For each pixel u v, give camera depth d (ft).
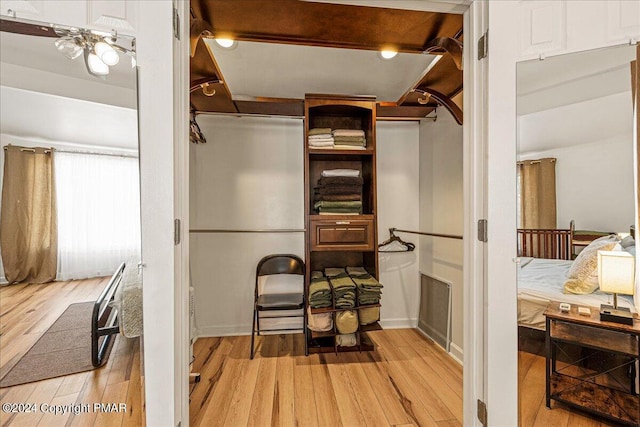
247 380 6.36
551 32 3.51
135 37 3.10
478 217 3.71
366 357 7.35
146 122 3.12
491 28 3.54
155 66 3.13
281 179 8.88
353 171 7.82
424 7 3.82
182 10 3.40
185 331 3.46
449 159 7.59
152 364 3.14
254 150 8.80
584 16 3.47
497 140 3.56
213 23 4.56
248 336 8.69
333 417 5.22
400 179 9.20
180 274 3.34
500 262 3.57
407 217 9.19
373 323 7.42
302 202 8.92
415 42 5.13
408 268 9.22
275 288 8.66
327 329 7.26
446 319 7.70
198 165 8.62
